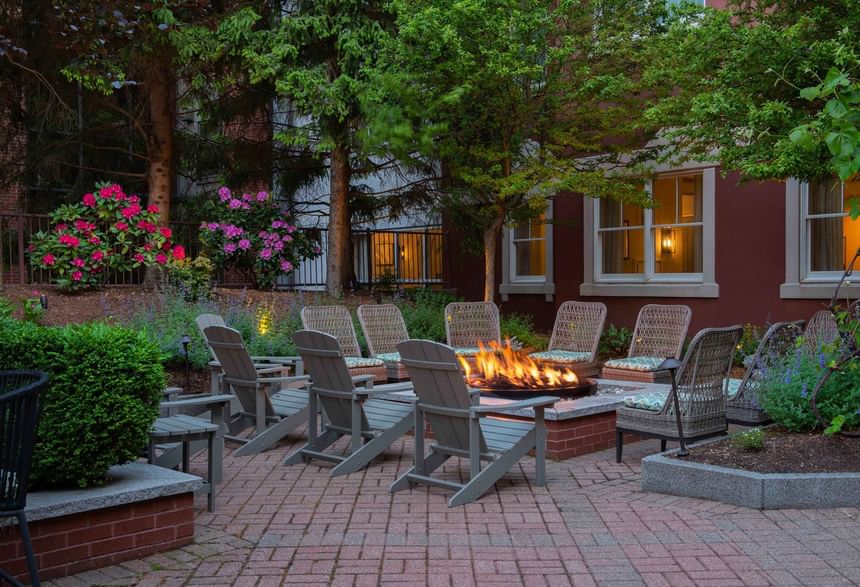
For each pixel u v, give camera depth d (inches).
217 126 543.2
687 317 359.9
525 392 276.1
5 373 137.9
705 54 316.8
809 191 411.2
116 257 449.4
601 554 162.9
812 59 274.8
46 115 474.6
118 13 251.8
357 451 242.1
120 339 169.3
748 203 435.8
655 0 392.5
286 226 518.9
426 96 393.7
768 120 281.4
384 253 619.8
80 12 248.1
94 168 537.6
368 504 204.2
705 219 454.3
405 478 218.8
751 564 155.3
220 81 477.1
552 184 388.5
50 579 151.0
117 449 165.3
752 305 435.5
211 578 151.9
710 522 182.9
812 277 412.2
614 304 506.9
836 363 218.5
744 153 299.3
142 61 435.8
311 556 163.6
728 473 197.2
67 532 153.7
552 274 548.4
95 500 155.8
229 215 510.9
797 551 161.9
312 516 193.2
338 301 483.2
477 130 429.1
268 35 441.7
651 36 390.3
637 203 410.3
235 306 429.4
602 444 269.3
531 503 203.3
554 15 374.6
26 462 123.2
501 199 430.6
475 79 377.7
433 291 567.2
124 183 586.6
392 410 265.9
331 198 516.4
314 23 433.4
